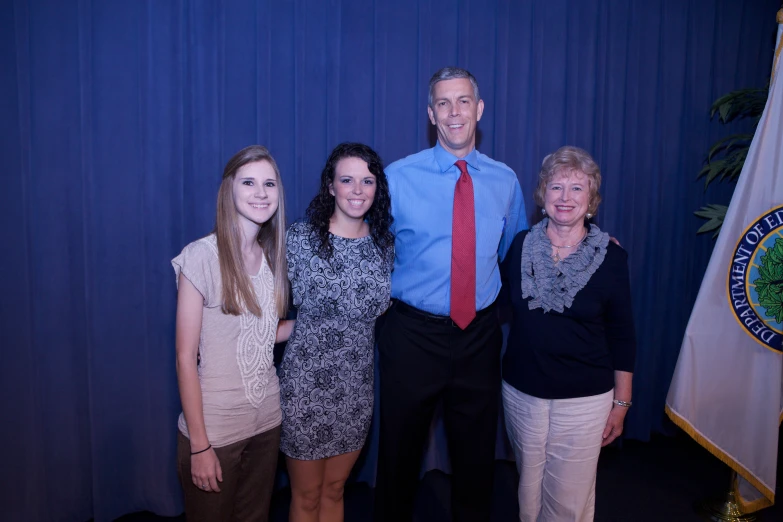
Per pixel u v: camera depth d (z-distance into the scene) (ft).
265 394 4.82
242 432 4.65
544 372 5.29
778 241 6.79
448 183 5.79
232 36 6.82
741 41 9.16
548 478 5.55
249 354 4.66
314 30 7.18
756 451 6.92
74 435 6.61
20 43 5.87
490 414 5.82
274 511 7.32
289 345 5.33
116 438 6.85
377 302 5.34
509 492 7.83
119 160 6.50
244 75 6.91
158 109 6.58
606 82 8.52
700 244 9.36
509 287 6.05
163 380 6.94
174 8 6.52
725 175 9.27
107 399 6.73
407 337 5.61
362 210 5.19
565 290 5.21
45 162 6.14
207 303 4.50
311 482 5.39
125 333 6.74
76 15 6.14
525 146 8.25
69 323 6.45
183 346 4.41
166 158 6.63
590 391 5.23
